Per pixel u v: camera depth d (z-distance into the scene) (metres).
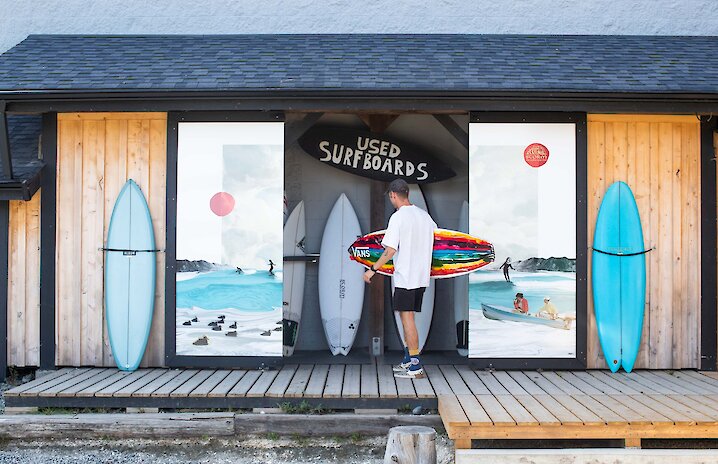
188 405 4.79
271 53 6.09
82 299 5.71
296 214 6.54
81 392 4.82
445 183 6.56
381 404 4.76
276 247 5.64
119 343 5.63
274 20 7.15
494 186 5.66
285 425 4.65
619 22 7.13
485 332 5.64
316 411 4.76
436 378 5.34
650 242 5.73
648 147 5.75
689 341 5.73
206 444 4.63
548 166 5.64
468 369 5.69
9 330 5.83
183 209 5.64
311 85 5.26
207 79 5.41
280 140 5.65
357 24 7.14
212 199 5.64
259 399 4.79
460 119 6.39
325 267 6.45
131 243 5.68
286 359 6.11
